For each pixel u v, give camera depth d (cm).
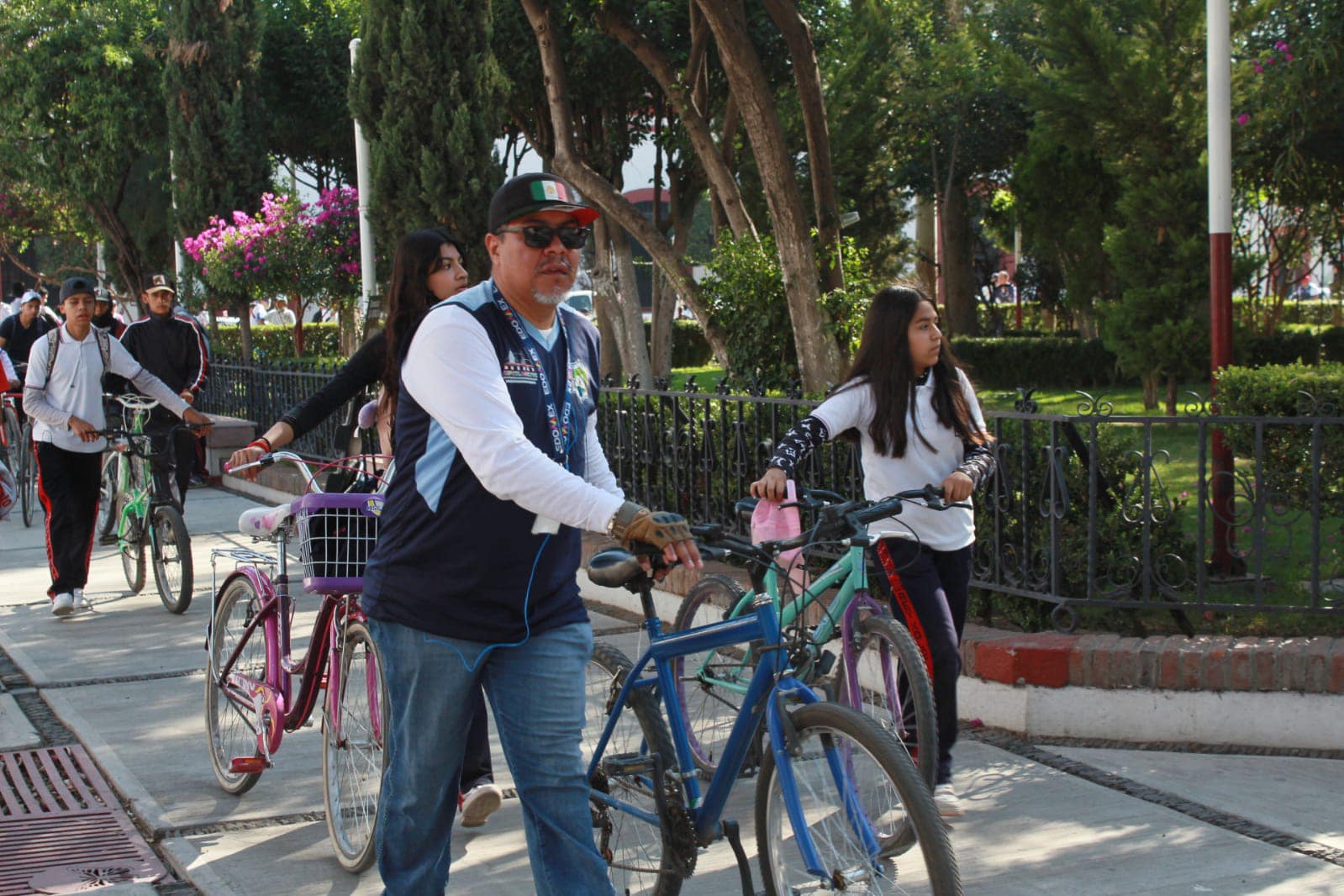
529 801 296
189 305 1853
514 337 289
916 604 412
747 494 666
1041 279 2873
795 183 840
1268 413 620
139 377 777
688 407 716
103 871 394
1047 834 403
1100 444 538
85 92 2080
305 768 485
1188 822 409
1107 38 1410
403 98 1288
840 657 411
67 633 713
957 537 420
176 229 1958
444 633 288
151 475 796
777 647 317
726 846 407
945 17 2555
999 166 2608
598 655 372
